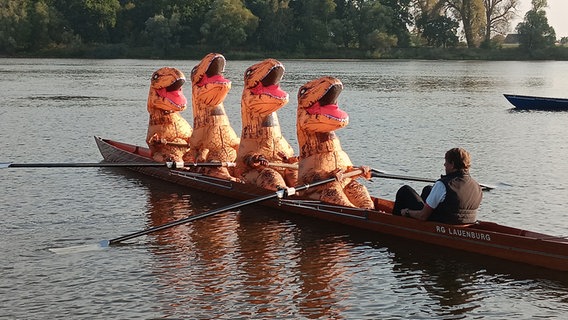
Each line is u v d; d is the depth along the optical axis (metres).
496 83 63.44
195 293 11.59
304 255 13.38
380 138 28.36
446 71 85.06
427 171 21.56
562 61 119.25
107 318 10.66
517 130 31.05
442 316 10.73
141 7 110.31
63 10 109.12
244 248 13.80
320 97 14.88
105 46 106.56
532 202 17.52
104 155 22.41
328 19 114.44
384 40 112.25
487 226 13.38
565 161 23.22
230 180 17.33
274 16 108.56
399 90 54.66
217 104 18.11
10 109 37.66
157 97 19.17
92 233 14.91
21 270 12.60
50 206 17.03
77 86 55.00
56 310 10.94
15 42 104.31
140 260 13.12
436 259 13.05
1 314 10.77
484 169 21.80
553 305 11.09
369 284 11.98
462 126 32.41
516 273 12.34
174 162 17.27
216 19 104.31
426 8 119.69
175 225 14.02
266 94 16.36
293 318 10.67
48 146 25.86
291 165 16.47
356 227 14.84
